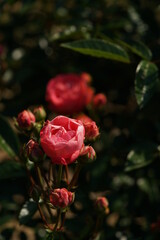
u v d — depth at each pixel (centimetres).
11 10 92
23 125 57
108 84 84
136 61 70
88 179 72
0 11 81
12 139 66
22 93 84
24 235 72
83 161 55
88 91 72
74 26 80
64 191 53
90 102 71
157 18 87
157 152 66
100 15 83
